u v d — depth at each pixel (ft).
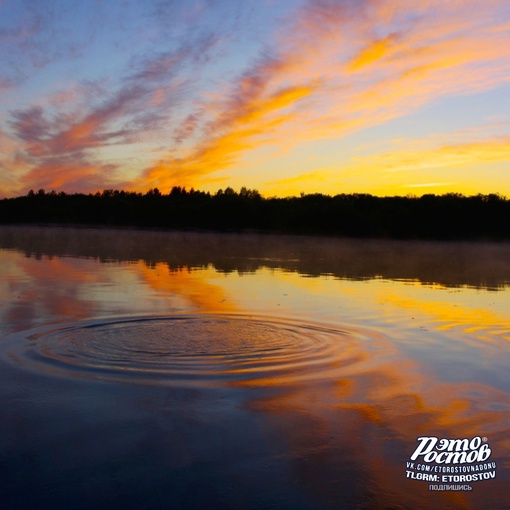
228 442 16.63
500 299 44.42
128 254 92.02
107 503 13.46
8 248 101.35
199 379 22.18
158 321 33.22
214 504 13.51
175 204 249.96
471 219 176.04
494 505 13.82
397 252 112.78
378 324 33.68
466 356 26.32
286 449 16.28
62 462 15.28
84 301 40.19
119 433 17.06
